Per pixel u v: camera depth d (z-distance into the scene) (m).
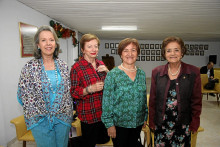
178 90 1.18
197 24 5.11
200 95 1.17
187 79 1.16
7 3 2.45
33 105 1.13
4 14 2.38
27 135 1.77
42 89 1.15
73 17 4.16
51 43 1.15
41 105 1.14
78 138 1.64
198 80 1.15
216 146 2.27
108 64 9.30
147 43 10.09
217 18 4.27
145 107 1.28
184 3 3.04
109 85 1.17
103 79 1.36
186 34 7.39
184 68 1.19
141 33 7.18
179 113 1.18
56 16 4.04
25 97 1.12
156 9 3.45
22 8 2.88
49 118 1.17
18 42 2.70
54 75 1.21
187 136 1.22
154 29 6.07
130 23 4.97
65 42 5.43
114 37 8.88
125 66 1.23
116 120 1.21
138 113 1.21
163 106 1.23
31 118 1.13
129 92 1.17
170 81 1.21
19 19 2.78
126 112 1.19
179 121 1.19
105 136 1.55
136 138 1.29
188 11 3.58
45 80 1.16
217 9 3.44
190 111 1.21
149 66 10.26
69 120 1.27
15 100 2.59
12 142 2.40
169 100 1.21
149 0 2.89
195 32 6.80
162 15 3.96
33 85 1.13
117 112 1.19
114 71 1.20
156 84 1.28
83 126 1.34
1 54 2.30
